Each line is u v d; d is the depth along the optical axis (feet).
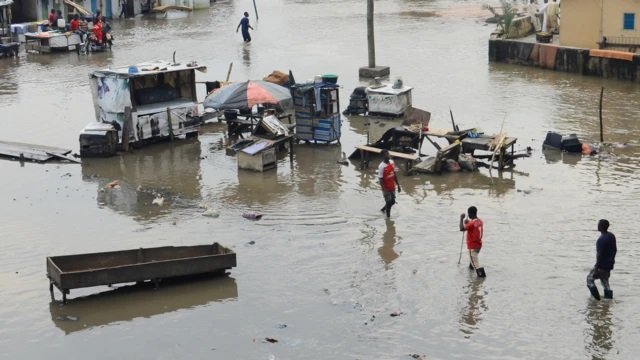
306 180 100.83
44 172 105.50
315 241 81.30
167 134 118.83
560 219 85.61
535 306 67.31
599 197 91.97
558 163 105.09
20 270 75.31
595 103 136.15
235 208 91.25
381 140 109.91
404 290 70.64
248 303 68.90
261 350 61.52
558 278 72.13
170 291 71.05
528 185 96.84
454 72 165.99
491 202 91.30
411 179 100.42
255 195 95.61
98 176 103.81
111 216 89.20
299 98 115.34
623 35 156.25
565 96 141.69
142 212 90.38
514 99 140.36
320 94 113.70
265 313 67.15
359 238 81.82
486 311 66.74
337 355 60.64
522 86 150.82
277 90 115.44
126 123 113.29
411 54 186.91
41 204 93.25
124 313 67.41
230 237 82.58
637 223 83.82
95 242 81.61
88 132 111.14
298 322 65.67
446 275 73.20
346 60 180.75
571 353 60.29
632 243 78.69
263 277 73.51
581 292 69.41
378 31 223.71
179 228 85.25
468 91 147.74
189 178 102.58
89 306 68.59
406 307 67.67
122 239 82.28
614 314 65.67
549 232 82.23
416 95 145.38
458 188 96.48
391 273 73.87
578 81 154.20
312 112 115.24
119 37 222.07
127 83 112.78
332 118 114.83
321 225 85.46
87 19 232.53
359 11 272.51
